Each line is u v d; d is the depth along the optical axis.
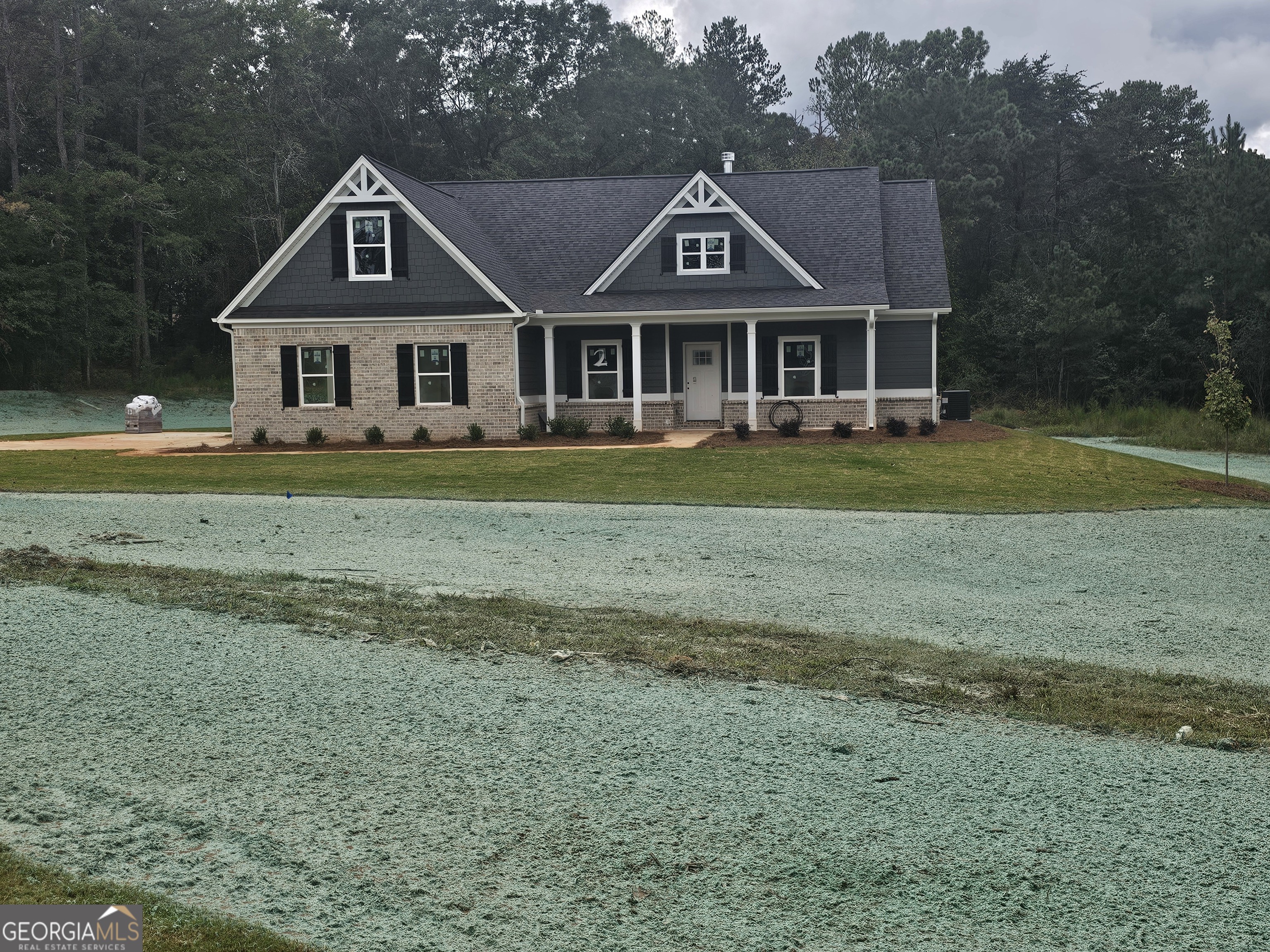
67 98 49.62
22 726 5.67
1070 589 10.32
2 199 44.22
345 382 26.09
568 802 4.91
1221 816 4.94
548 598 9.30
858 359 27.92
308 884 4.11
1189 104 65.25
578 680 6.76
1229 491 18.09
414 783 5.08
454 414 26.02
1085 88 68.25
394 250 26.31
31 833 4.44
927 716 6.27
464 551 11.77
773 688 6.71
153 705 6.06
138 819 4.62
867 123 61.66
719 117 64.75
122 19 50.66
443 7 65.56
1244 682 7.21
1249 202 40.81
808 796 5.05
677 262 28.14
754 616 8.84
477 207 31.59
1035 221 64.75
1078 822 4.84
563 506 15.70
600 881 4.20
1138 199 61.59
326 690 6.41
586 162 61.78
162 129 53.72
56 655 6.91
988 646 8.04
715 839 4.58
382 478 18.83
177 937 3.65
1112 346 45.94
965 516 15.02
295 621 7.96
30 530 12.16
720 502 16.08
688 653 7.43
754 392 26.70
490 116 63.84
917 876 4.30
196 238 50.72
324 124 58.81
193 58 52.72
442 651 7.32
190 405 47.16
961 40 64.56
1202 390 44.25
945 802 5.03
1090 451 23.55
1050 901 4.13
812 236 29.20
